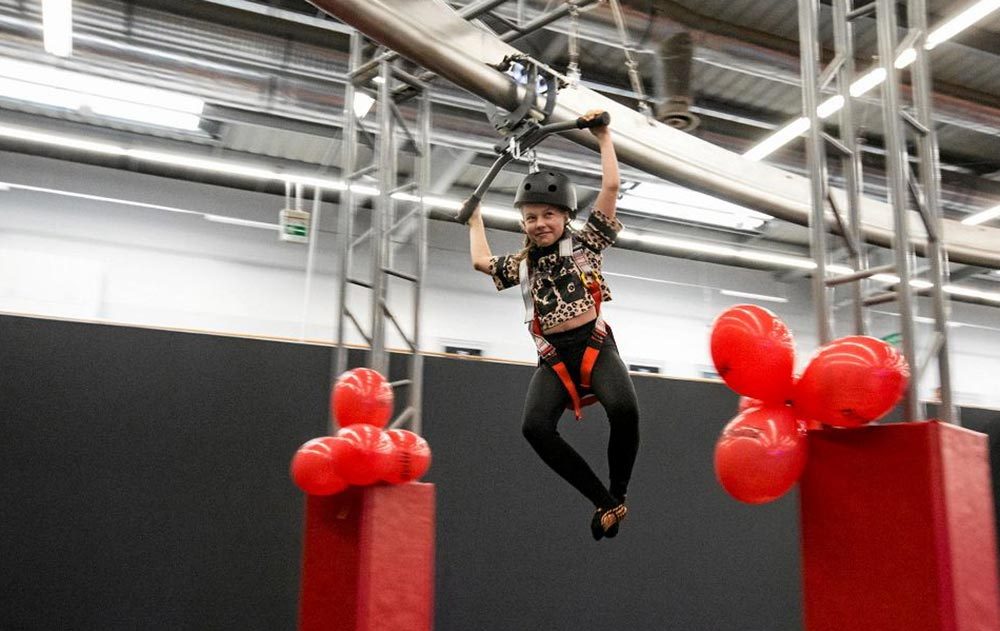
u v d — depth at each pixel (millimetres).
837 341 2850
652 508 6984
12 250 7645
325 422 6316
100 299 7836
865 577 2760
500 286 3375
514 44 6656
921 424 2705
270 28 6199
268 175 8117
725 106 7746
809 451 2965
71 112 7559
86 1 5801
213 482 5996
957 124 7328
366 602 4137
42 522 5605
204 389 6105
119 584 5676
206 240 8383
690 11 6008
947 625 2561
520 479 6645
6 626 5410
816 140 3480
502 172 8516
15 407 5691
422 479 6359
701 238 9945
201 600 5820
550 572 6566
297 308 8555
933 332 3428
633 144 5000
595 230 3213
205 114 7484
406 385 6469
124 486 5805
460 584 6316
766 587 7191
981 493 2801
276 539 6062
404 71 5754
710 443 7301
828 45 6727
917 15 3740
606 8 5879
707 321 10141
